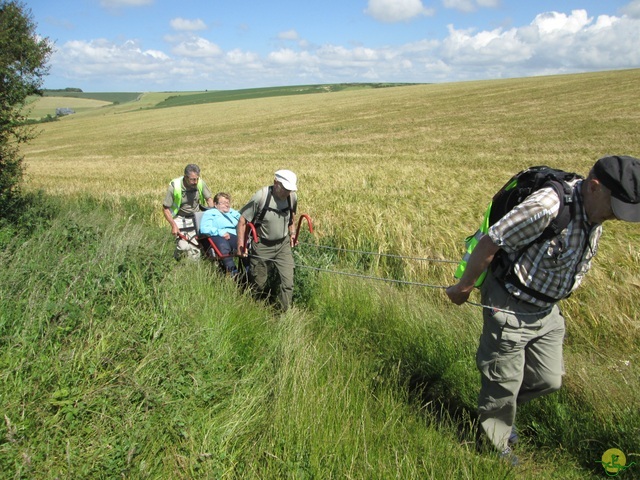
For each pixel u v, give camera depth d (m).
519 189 2.90
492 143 27.67
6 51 8.23
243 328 4.51
